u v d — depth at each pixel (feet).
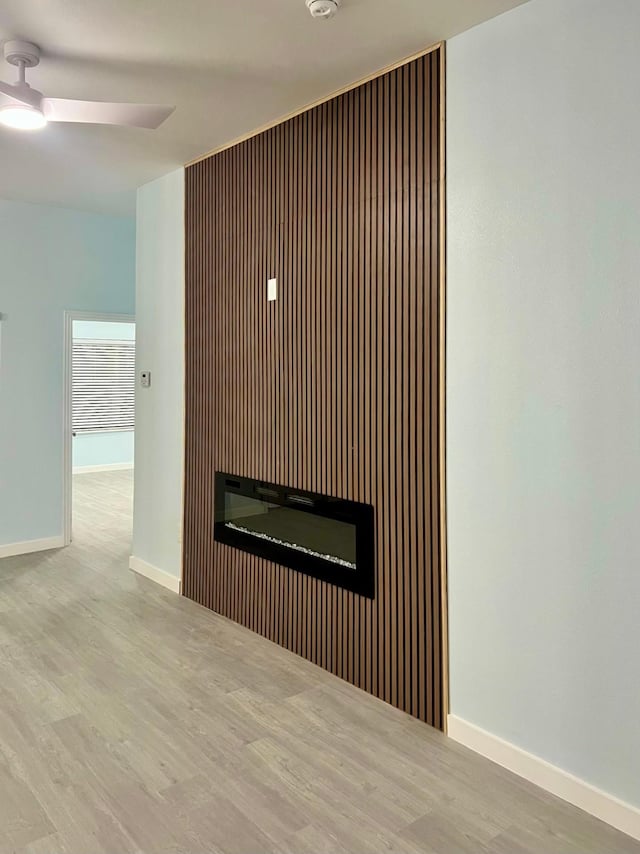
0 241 16.24
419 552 8.96
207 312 13.07
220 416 12.80
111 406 31.99
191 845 6.64
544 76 7.34
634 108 6.62
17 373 16.70
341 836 6.79
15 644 11.41
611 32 6.77
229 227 12.32
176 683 10.08
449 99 8.34
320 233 10.30
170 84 9.59
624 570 6.86
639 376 6.67
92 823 6.95
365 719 9.10
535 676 7.69
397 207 9.05
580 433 7.16
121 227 18.28
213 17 7.71
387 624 9.48
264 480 11.70
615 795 6.99
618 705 6.95
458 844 6.68
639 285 6.64
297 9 7.54
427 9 7.58
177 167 13.65
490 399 8.01
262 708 9.36
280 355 11.22
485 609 8.20
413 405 8.94
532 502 7.64
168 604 13.53
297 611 11.09
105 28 7.95
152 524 15.16
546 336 7.43
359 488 9.80
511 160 7.70
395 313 9.14
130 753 8.23
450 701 8.69
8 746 8.34
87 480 28.76
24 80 8.48
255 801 7.34
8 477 16.74
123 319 18.44
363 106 9.47
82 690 9.82
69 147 12.33
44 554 17.06
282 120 10.91
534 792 7.55
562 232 7.24
